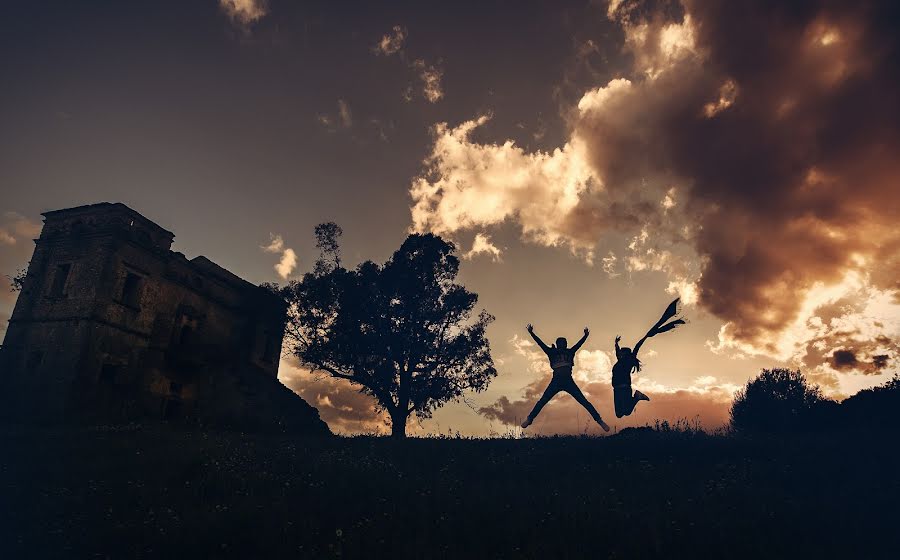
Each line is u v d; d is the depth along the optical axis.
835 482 10.99
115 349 32.91
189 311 38.97
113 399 32.44
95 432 22.00
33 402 30.39
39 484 11.17
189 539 7.96
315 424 39.81
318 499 10.45
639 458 14.08
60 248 34.44
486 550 7.73
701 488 10.88
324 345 35.00
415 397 35.62
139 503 9.89
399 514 9.59
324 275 38.12
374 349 35.28
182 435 21.19
